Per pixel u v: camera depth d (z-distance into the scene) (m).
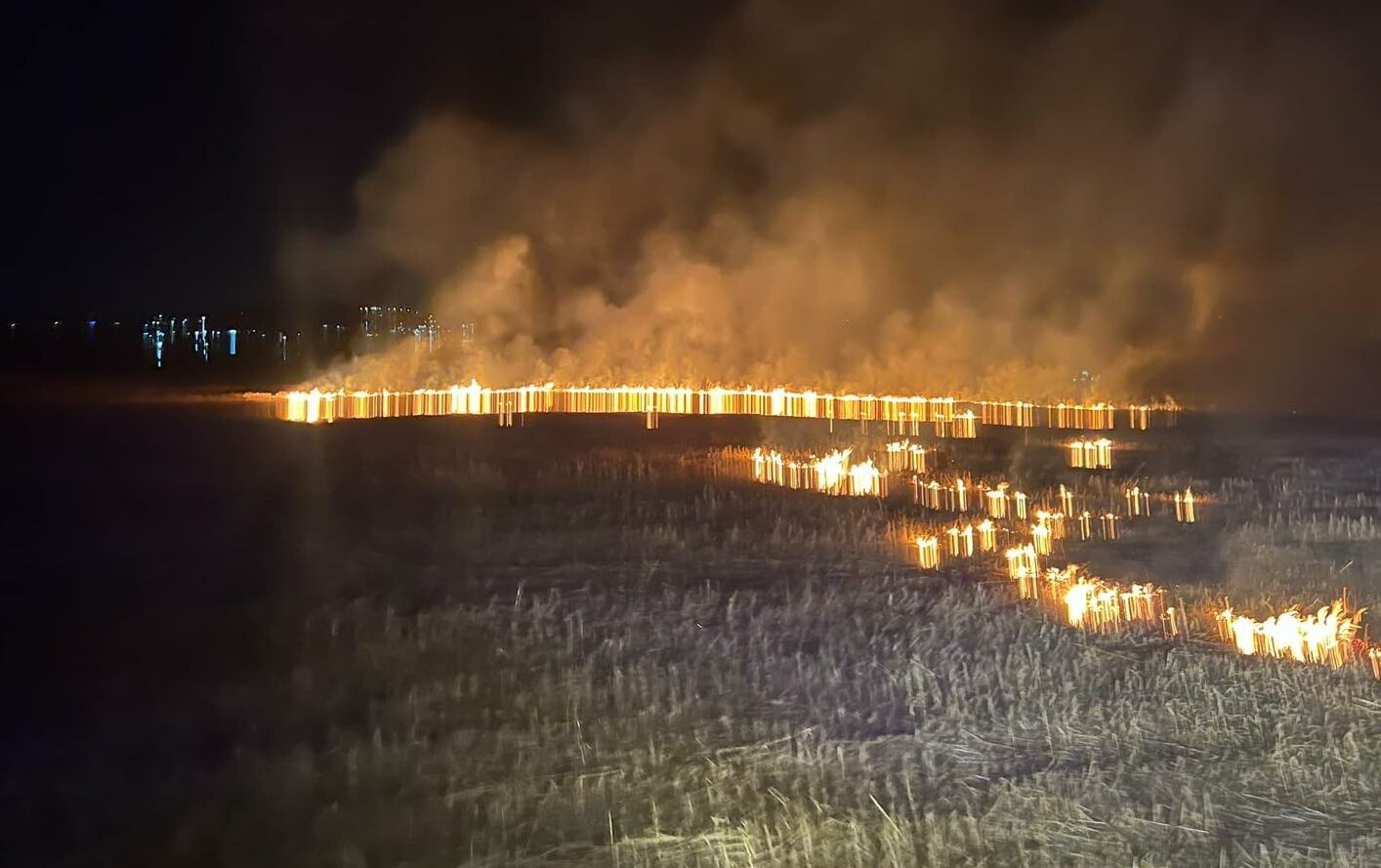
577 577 10.79
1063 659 8.95
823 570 11.51
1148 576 11.84
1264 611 10.62
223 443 16.86
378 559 10.93
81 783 6.16
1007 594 10.95
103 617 8.76
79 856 5.46
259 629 8.75
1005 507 15.36
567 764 6.71
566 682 8.01
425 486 14.66
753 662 8.60
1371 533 13.95
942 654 8.95
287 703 7.38
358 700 7.51
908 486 16.56
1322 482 17.58
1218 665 8.93
